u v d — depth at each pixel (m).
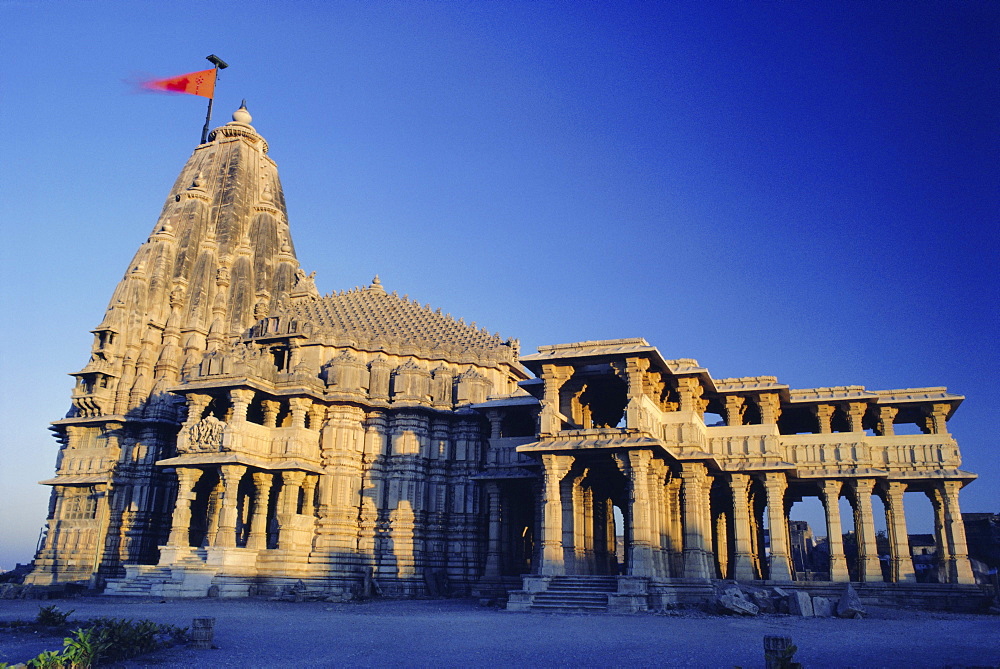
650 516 42.47
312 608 39.91
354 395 57.25
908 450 48.75
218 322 66.00
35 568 61.69
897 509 47.72
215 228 73.12
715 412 56.62
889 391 51.66
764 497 58.62
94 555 59.34
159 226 71.88
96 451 62.50
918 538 75.94
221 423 50.94
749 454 48.66
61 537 61.31
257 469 51.97
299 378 55.59
